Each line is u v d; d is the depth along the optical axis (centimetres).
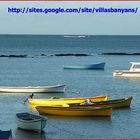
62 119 5562
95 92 8169
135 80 9944
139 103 6844
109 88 8700
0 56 17550
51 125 5262
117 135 4906
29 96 7050
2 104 6712
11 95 7600
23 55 18338
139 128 5212
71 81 9819
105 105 5991
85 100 6053
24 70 12125
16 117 5088
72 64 14262
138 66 14400
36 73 11431
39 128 4866
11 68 12631
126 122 5481
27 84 9294
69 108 5606
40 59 16338
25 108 6356
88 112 5594
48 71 11944
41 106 5700
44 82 9638
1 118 5675
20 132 4941
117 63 15062
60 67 13112
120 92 8206
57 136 4831
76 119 5556
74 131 5028
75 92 8106
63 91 7944
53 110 5656
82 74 11300
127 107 6334
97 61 15800
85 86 8962
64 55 18712
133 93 8088
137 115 5872
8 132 4378
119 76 10575
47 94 7794
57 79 10194
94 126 5253
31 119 4994
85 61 15675
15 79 10144
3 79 10112
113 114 5900
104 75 11069
